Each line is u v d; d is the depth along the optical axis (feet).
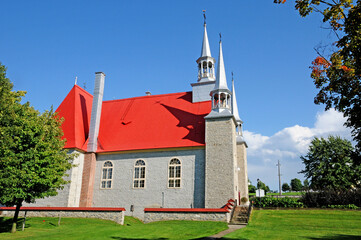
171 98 123.44
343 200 102.06
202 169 96.12
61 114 117.70
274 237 55.52
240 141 127.44
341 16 41.88
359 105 41.11
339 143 147.54
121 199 101.55
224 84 104.37
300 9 42.29
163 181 98.99
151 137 107.45
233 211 84.28
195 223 72.64
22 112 72.38
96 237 56.34
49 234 62.18
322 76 44.88
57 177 71.77
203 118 107.04
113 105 129.39
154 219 78.95
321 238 55.36
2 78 95.30
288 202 101.65
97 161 109.19
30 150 66.18
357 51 40.04
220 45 112.68
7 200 63.52
